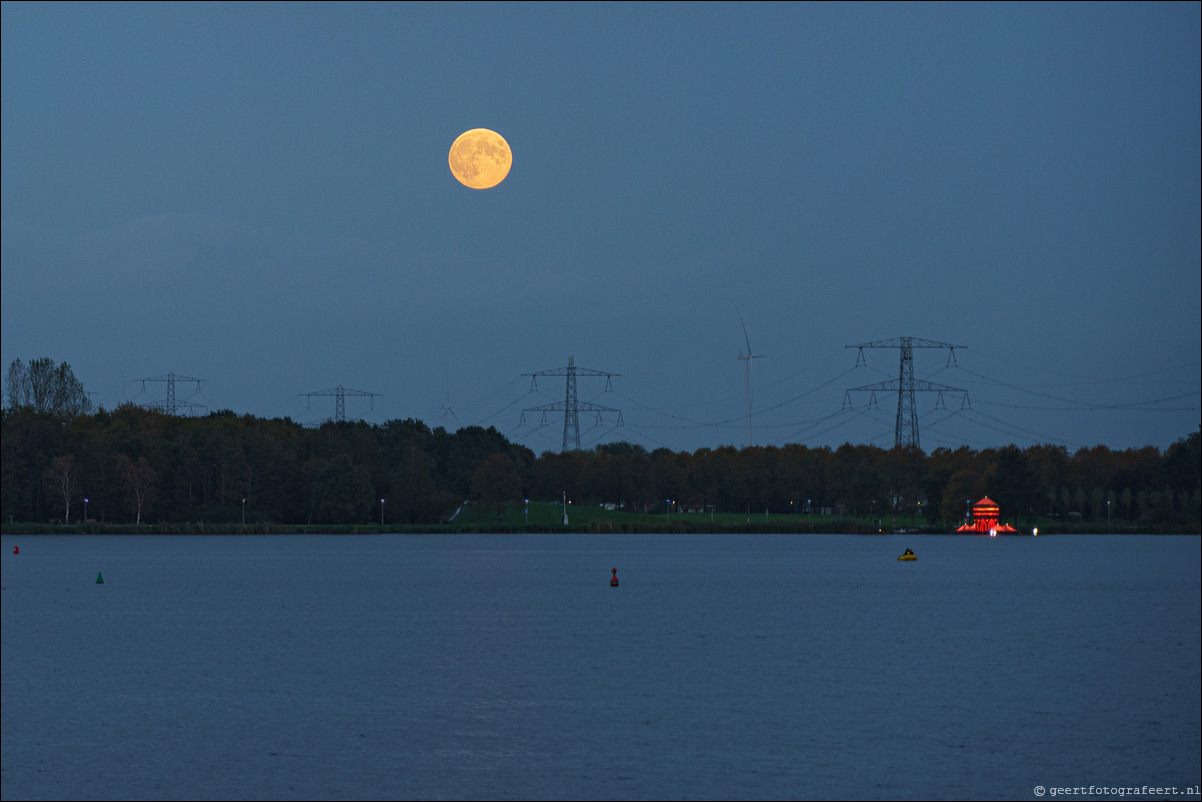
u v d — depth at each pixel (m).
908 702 169.50
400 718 157.25
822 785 129.25
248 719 156.88
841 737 148.88
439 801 122.94
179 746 143.12
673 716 158.75
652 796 124.69
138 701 168.38
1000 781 132.62
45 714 159.62
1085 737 151.25
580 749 141.75
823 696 173.25
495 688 178.88
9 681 184.50
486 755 139.38
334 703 166.88
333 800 122.88
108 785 127.69
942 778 133.12
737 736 148.50
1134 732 154.38
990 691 178.88
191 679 186.50
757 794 126.00
